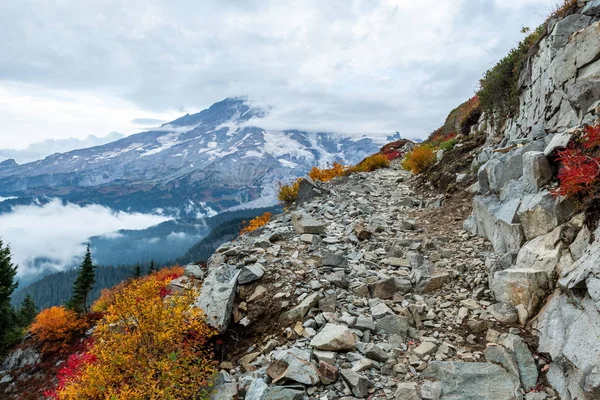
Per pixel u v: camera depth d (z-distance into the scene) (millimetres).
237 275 8422
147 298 6793
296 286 8398
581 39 9180
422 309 7219
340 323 6867
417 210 15102
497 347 5590
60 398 5664
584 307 4961
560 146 7293
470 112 24094
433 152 22953
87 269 43688
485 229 10156
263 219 19250
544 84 11078
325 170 28922
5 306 44375
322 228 12281
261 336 7098
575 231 6309
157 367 5504
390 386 5246
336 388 5227
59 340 38344
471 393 4883
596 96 8156
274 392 5008
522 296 6430
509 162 9672
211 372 6129
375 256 10148
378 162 28344
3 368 37562
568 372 4719
